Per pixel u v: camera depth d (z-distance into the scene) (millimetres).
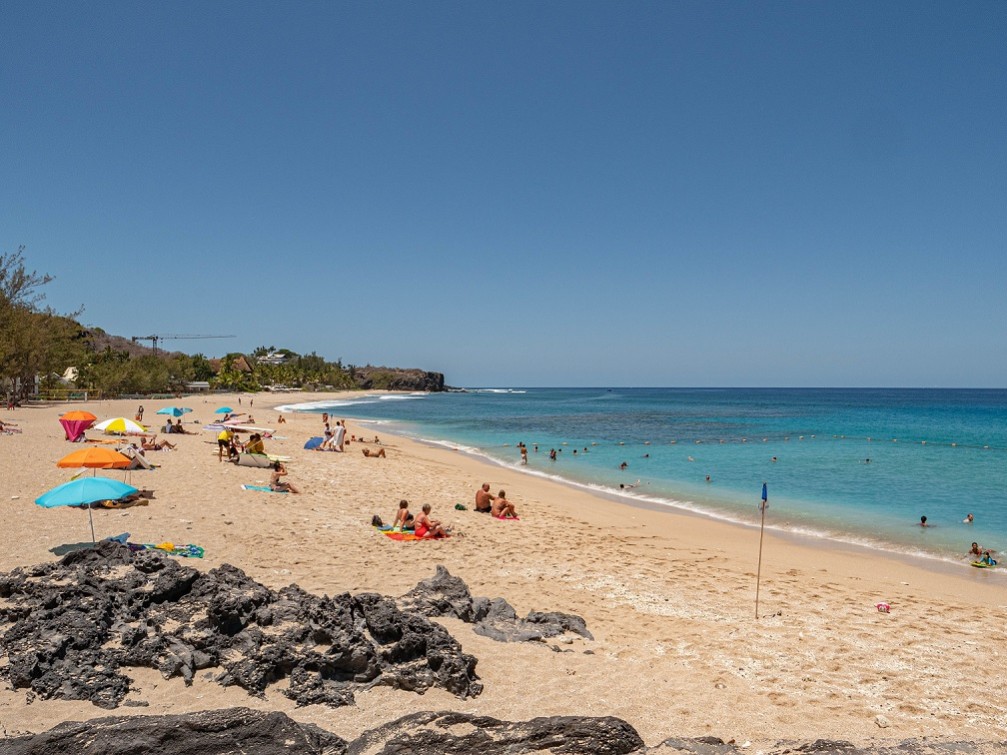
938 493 26359
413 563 12789
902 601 12297
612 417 84625
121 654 6930
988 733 6980
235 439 25938
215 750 5598
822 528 19891
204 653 7008
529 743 5984
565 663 8125
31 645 6914
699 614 10844
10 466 20078
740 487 27922
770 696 7652
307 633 7348
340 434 32562
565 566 13625
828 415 93938
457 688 6961
